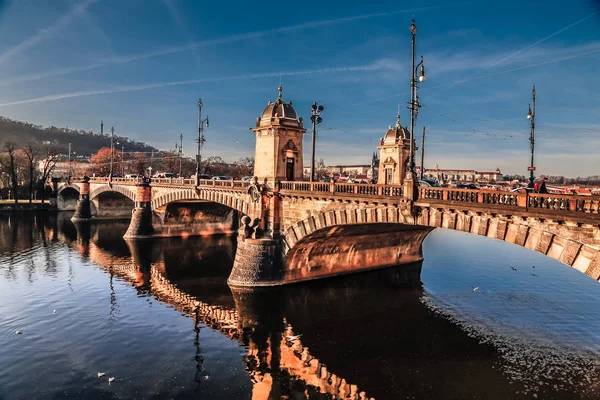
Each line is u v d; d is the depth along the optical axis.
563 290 43.41
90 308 39.44
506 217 26.61
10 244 71.88
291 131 48.72
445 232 92.75
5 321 36.06
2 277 50.19
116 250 67.50
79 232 86.12
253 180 47.81
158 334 33.56
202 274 52.69
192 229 82.56
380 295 42.94
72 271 53.50
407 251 56.38
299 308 39.34
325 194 39.47
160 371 27.73
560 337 31.67
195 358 29.59
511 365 27.69
